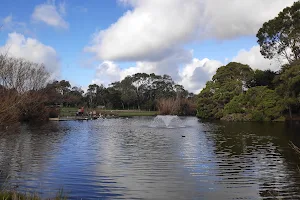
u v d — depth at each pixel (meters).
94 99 96.81
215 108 50.84
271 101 40.84
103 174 11.10
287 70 35.81
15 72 35.31
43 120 44.88
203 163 12.91
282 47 42.88
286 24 40.69
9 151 16.38
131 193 8.90
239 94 47.44
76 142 20.39
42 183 9.92
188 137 22.97
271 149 16.25
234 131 27.08
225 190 9.05
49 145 18.80
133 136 24.20
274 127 30.08
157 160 13.68
